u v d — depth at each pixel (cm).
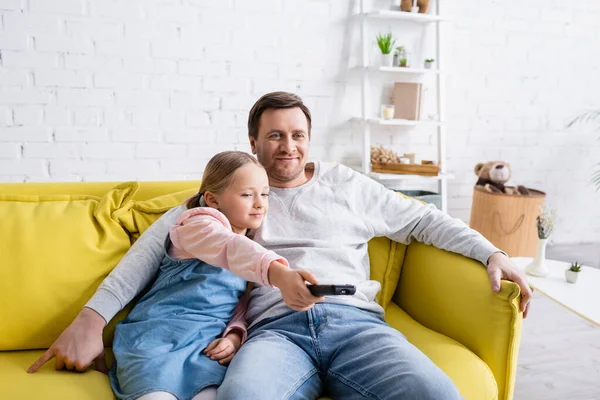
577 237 370
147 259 131
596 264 331
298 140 146
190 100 288
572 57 349
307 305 107
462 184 343
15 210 138
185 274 125
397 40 317
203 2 280
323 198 149
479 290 131
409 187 332
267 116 145
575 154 362
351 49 309
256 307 134
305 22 298
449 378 109
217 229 121
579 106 357
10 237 132
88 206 145
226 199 130
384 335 122
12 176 270
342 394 118
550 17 340
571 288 187
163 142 288
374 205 154
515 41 337
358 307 134
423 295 148
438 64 316
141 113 282
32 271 129
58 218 138
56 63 265
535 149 353
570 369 206
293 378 113
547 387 192
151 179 290
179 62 282
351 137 318
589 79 356
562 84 351
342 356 121
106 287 124
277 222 144
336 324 126
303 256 137
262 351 116
